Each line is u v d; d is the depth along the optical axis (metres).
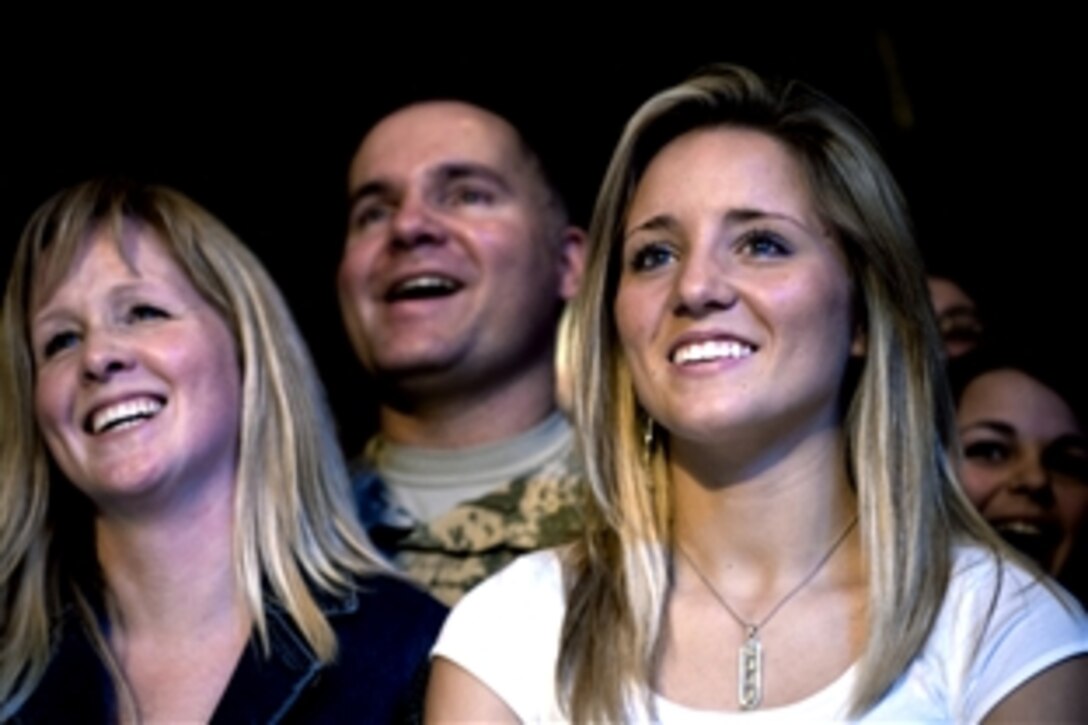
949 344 7.55
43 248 6.08
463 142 7.27
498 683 4.75
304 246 10.01
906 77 10.11
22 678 5.82
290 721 5.46
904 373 4.82
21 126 9.88
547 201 7.40
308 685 5.50
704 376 4.69
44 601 5.96
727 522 4.86
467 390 7.07
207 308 5.96
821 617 4.70
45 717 5.67
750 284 4.71
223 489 5.86
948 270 8.68
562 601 4.89
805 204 4.83
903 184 9.78
